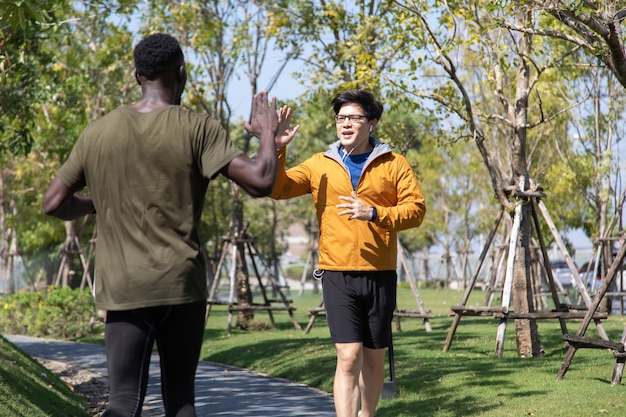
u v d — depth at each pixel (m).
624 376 9.62
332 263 6.17
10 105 15.11
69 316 22.00
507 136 19.53
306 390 10.67
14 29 7.63
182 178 3.91
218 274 20.97
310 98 18.59
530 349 12.08
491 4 10.42
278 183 6.19
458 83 12.27
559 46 15.15
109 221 3.93
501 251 20.91
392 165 6.27
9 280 38.00
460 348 13.27
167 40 4.09
